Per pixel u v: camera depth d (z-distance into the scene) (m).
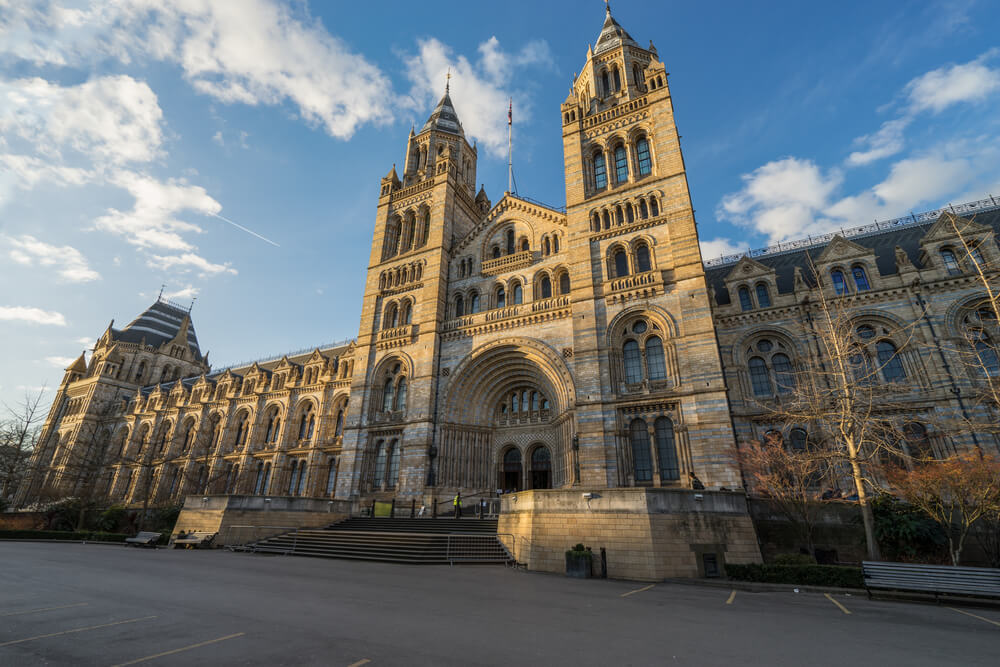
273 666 7.09
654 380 31.75
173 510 44.53
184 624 9.66
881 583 15.15
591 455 31.06
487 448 39.81
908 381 30.11
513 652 8.20
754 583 18.25
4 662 7.06
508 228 44.91
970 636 10.33
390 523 31.97
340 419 55.28
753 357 35.25
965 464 20.72
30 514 47.75
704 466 27.61
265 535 31.16
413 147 56.19
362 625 9.93
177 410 71.12
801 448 30.72
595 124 41.88
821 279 34.84
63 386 90.94
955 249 31.86
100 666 6.98
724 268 44.59
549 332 37.19
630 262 35.44
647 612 12.39
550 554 21.95
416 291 45.22
